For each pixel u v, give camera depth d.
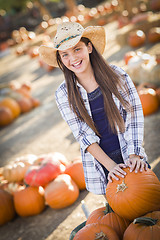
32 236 3.14
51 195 3.40
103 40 2.29
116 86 2.13
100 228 1.97
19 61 15.92
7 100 7.99
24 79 11.70
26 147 5.78
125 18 14.55
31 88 9.78
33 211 3.48
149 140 4.36
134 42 9.98
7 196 3.58
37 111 7.89
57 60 2.23
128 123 2.19
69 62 2.08
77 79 2.18
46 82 10.31
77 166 3.72
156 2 14.67
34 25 26.28
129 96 2.16
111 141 2.25
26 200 3.46
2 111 7.61
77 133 2.21
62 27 2.08
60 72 11.10
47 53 2.25
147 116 5.27
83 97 2.16
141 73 6.36
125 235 1.86
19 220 3.53
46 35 17.80
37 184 3.57
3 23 26.38
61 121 6.60
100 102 2.16
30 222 3.42
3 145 6.30
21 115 8.07
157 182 1.99
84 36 2.13
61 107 2.24
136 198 1.90
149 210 1.93
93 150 2.15
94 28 2.09
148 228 1.79
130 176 1.98
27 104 8.15
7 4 19.72
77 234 1.98
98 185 2.33
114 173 2.04
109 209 2.20
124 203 1.93
